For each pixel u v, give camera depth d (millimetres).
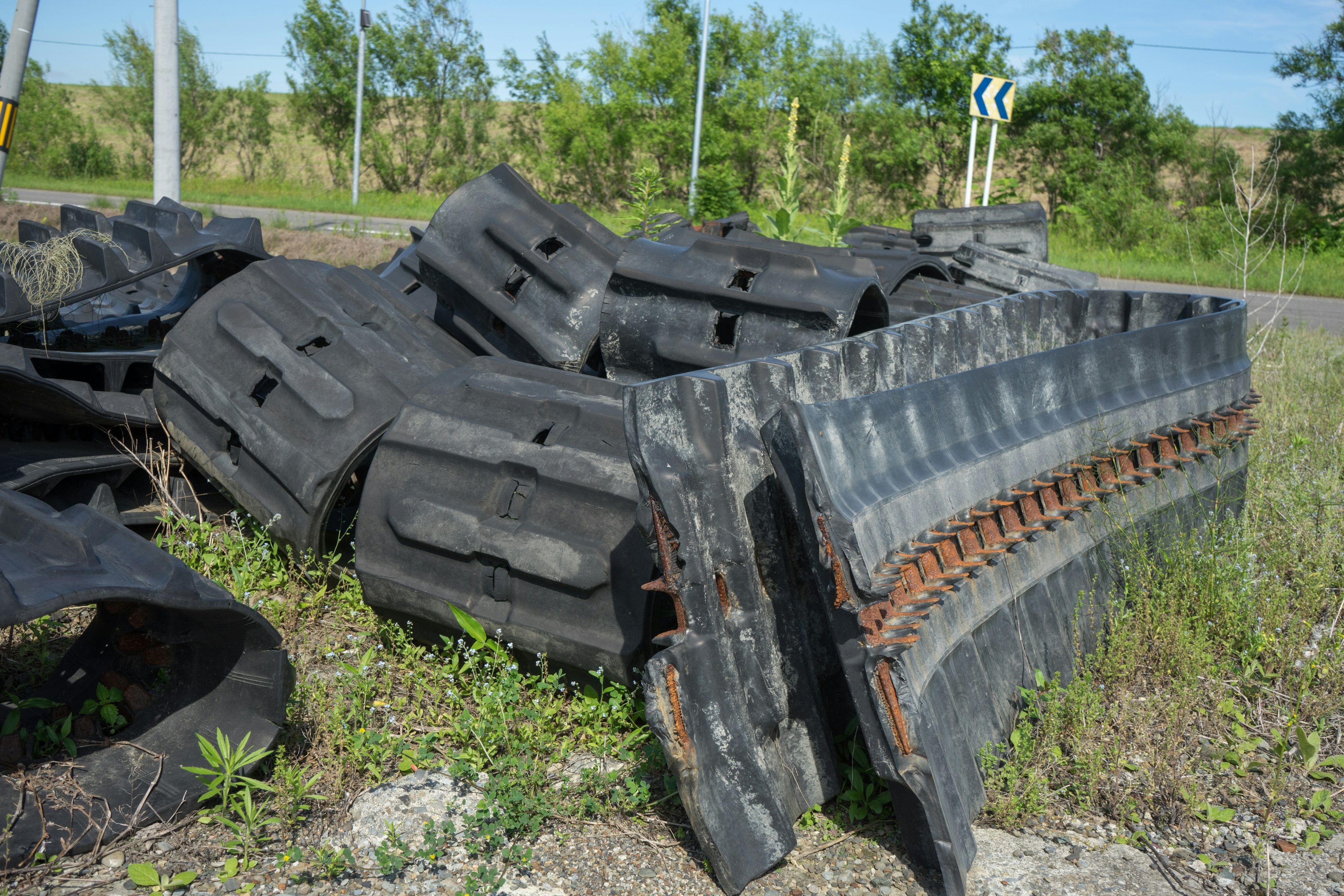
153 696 3172
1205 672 3828
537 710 3307
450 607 3490
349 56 38938
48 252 4500
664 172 34188
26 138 39656
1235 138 35125
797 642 2963
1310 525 5191
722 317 4316
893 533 2734
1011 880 2711
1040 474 3553
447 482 3541
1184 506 4660
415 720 3359
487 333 4926
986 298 6891
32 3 7098
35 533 2672
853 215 32469
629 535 3184
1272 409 7539
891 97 33812
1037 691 3393
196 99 40125
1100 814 3082
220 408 4277
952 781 2750
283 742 3133
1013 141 33375
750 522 2855
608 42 34562
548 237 4852
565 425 3506
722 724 2662
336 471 3965
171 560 2707
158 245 4793
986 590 3234
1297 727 3326
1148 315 5750
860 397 2803
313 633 3959
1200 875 2809
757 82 33062
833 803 3055
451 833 2730
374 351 4270
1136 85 32125
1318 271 21578
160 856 2639
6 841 2561
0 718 3084
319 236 15641
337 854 2643
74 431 4824
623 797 2895
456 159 39656
